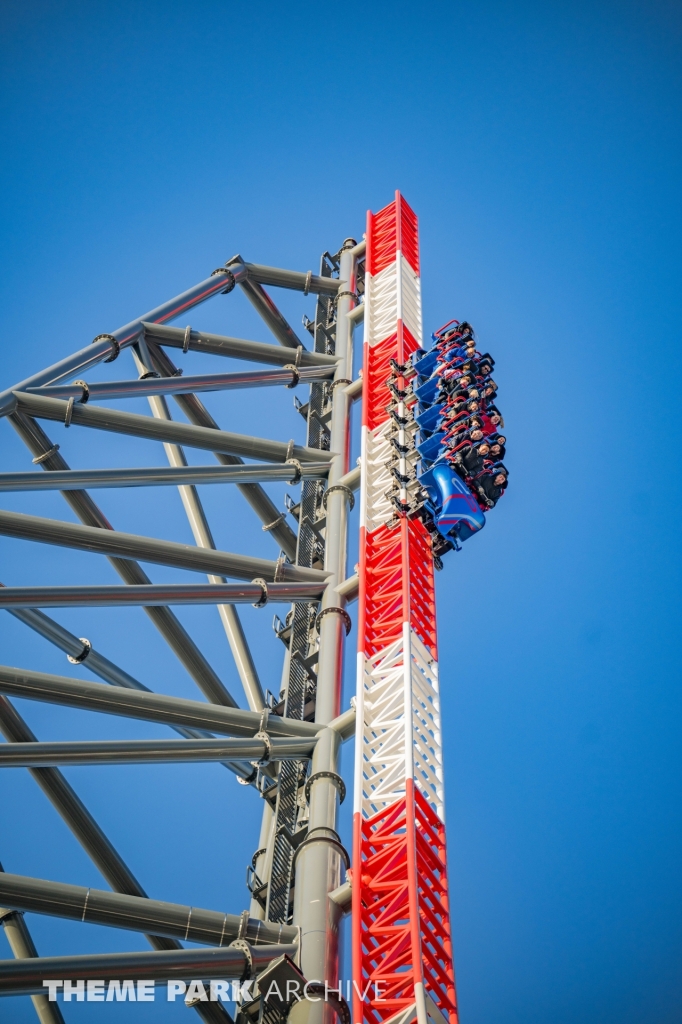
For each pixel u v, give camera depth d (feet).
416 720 97.04
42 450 114.73
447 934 81.97
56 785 90.84
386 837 87.25
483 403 119.75
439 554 113.80
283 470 120.88
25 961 71.92
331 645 104.78
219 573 104.94
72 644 105.91
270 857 94.07
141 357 135.13
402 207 183.42
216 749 88.63
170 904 79.00
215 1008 84.74
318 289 163.84
